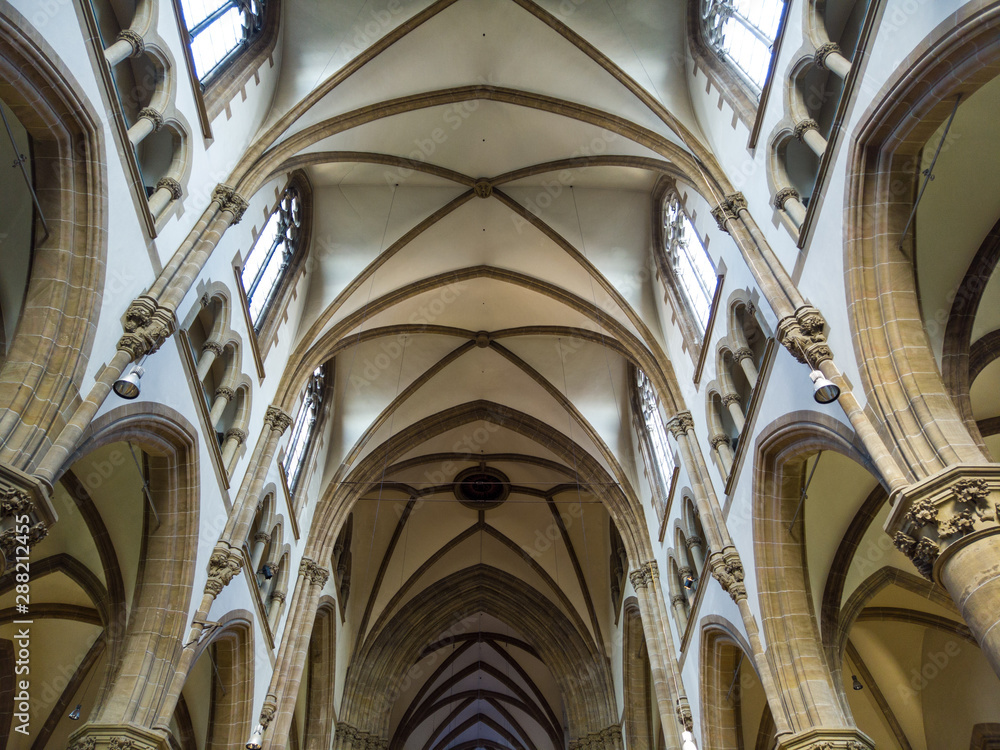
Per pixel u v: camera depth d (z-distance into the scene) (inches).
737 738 721.6
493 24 736.3
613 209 888.9
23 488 358.6
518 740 1690.5
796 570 582.2
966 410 432.8
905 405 402.9
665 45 729.6
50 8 398.3
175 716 706.2
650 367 862.5
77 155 430.3
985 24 354.3
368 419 1048.2
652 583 920.3
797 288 510.6
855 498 597.3
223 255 624.1
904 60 399.5
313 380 980.6
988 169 446.9
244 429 683.4
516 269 948.0
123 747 474.9
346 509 1005.2
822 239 474.9
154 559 560.4
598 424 1053.8
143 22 494.6
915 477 378.3
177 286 511.8
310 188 858.8
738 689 762.8
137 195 479.5
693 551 773.9
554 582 1300.4
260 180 650.8
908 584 646.5
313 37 725.9
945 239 459.2
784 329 491.5
